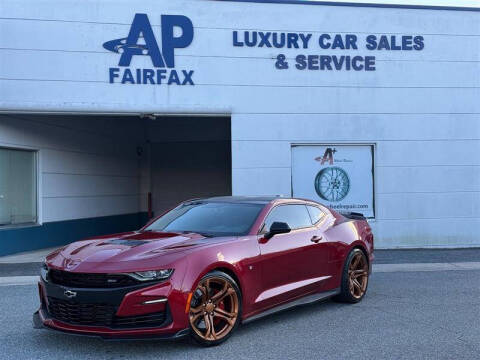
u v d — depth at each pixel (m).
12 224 13.27
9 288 8.84
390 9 13.62
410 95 13.64
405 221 13.56
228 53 13.15
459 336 5.79
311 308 7.14
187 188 21.05
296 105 13.34
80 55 12.62
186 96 13.01
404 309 7.07
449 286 8.75
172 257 5.08
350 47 13.51
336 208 13.52
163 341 5.55
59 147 15.11
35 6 12.47
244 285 5.60
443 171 13.66
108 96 12.73
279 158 13.28
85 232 16.45
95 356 5.10
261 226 6.14
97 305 4.90
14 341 5.63
